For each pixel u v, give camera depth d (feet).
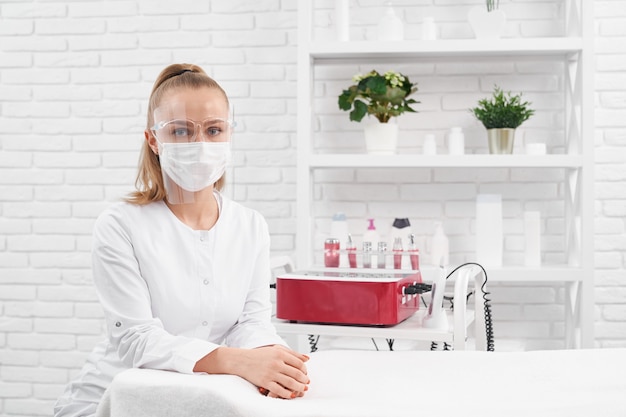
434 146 9.83
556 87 10.37
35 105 11.12
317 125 10.70
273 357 3.98
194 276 5.08
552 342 10.43
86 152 11.06
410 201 10.61
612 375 3.87
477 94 10.47
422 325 6.84
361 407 3.36
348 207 10.69
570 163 9.27
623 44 10.27
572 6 9.67
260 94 10.81
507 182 10.46
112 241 4.86
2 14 11.14
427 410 3.29
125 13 10.98
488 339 8.09
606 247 10.31
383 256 9.00
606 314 10.31
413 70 10.55
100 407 3.60
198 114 4.75
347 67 10.63
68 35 11.07
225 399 3.29
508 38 9.93
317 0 10.66
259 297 5.54
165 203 5.22
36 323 11.12
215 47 10.87
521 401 3.50
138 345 4.42
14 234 11.17
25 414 11.09
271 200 10.79
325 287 6.77
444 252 9.86
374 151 9.80
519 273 9.30
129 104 10.99
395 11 10.56
